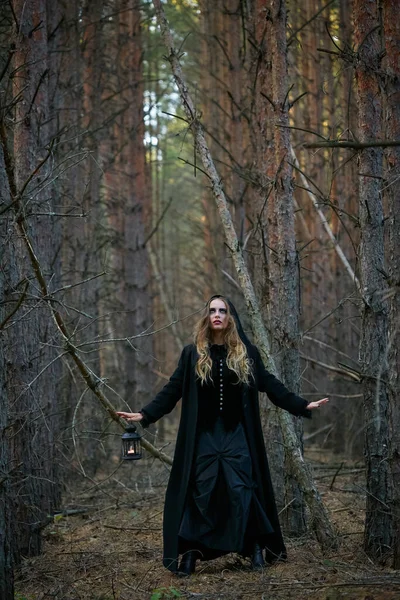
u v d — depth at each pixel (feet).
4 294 17.34
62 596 15.19
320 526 17.95
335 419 36.83
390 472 15.94
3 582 13.47
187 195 80.84
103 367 47.70
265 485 17.51
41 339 21.85
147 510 24.81
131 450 17.17
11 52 16.43
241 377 17.29
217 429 17.30
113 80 46.55
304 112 39.81
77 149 29.53
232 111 33.55
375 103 17.20
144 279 41.42
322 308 39.19
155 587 15.75
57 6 28.45
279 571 16.57
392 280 15.15
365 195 17.13
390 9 15.47
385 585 14.07
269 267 21.35
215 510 16.76
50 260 22.30
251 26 25.17
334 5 37.81
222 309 17.71
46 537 21.04
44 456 20.92
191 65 55.77
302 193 41.98
